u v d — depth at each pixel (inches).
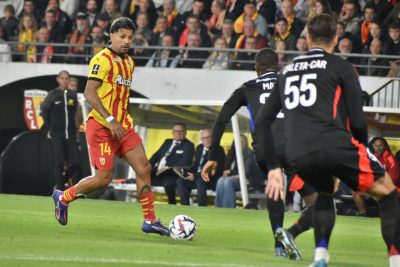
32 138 1702.8
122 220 1010.1
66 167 1672.0
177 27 1891.0
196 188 1489.9
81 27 1946.4
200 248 765.9
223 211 1244.5
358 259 749.3
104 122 838.5
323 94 581.9
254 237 902.4
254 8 1841.8
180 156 1515.7
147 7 1919.3
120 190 1614.2
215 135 784.3
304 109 583.2
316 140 573.9
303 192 721.0
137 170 850.8
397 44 1761.8
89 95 824.3
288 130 589.3
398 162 1455.5
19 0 2126.0
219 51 1804.9
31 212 1056.8
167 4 1909.4
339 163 571.5
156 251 718.5
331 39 601.9
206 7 1910.7
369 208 1408.7
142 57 1852.9
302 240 884.0
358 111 579.2
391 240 584.4
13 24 2006.6
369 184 579.8
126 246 747.4
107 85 832.3
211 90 1835.6
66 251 690.2
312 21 604.7
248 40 1819.6
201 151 1501.0
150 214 856.9
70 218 1007.0
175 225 834.2
